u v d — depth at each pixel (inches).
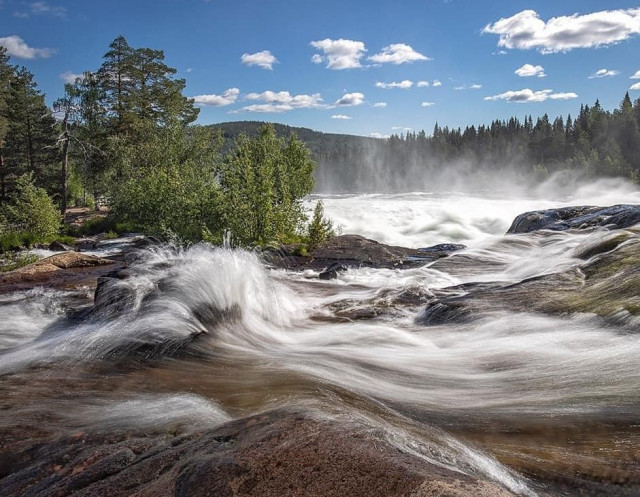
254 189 632.4
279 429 100.0
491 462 114.4
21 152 1987.0
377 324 289.0
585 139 4537.4
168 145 1363.2
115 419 144.6
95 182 1840.6
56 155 1979.6
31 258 651.5
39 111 1968.5
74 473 105.8
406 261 540.7
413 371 197.2
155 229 837.8
